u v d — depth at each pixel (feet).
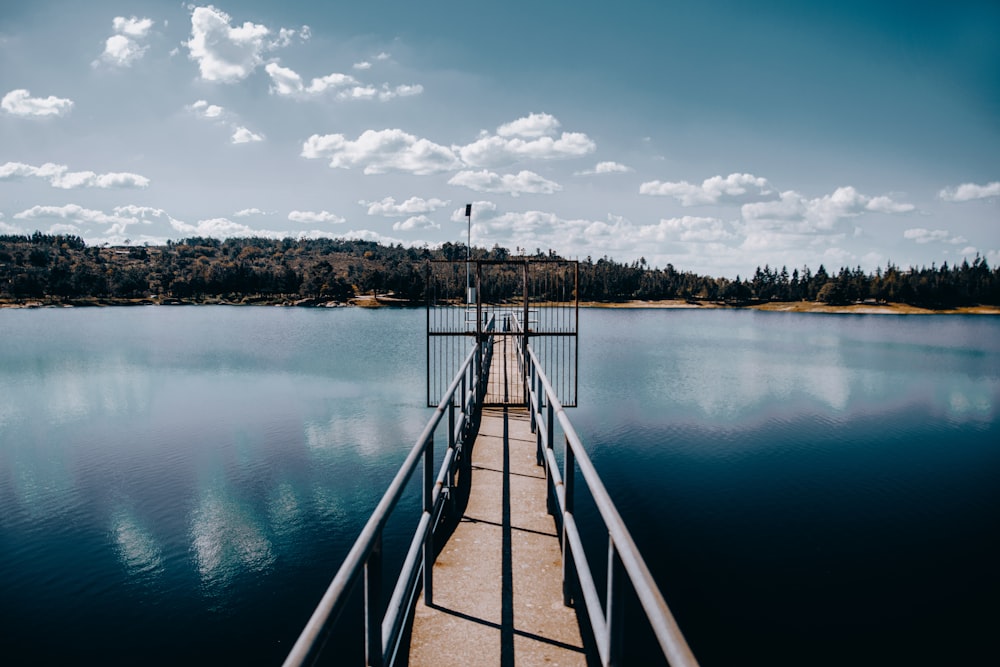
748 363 157.79
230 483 60.85
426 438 10.39
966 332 304.30
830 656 35.58
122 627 36.83
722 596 41.52
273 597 40.06
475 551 14.56
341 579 5.59
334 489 58.39
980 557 47.80
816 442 80.02
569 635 11.09
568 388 110.63
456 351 163.73
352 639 33.04
